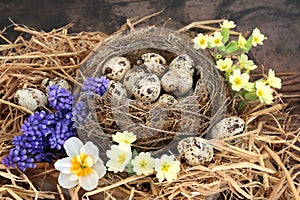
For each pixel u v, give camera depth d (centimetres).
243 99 73
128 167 67
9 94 74
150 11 90
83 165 67
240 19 90
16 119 72
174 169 66
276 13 90
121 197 67
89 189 66
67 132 68
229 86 73
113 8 91
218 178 67
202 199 67
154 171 67
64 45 80
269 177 70
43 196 68
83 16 91
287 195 72
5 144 70
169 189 67
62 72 76
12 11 91
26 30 81
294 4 90
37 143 68
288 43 88
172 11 90
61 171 67
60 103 69
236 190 70
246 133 70
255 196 70
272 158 74
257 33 73
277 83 72
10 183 70
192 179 67
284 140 73
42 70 76
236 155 69
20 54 78
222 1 90
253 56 87
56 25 91
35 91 72
